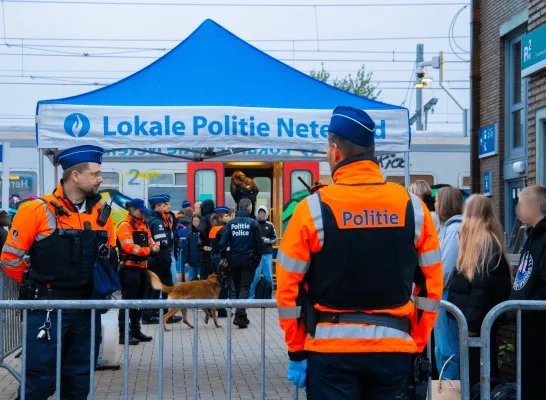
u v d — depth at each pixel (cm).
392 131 757
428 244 335
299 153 1161
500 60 1314
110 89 740
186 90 748
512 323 528
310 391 330
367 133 336
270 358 885
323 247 322
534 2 888
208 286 1117
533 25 891
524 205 489
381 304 323
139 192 1677
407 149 760
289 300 324
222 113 728
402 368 325
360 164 335
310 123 744
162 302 457
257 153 1160
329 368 321
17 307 457
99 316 510
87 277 503
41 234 495
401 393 325
